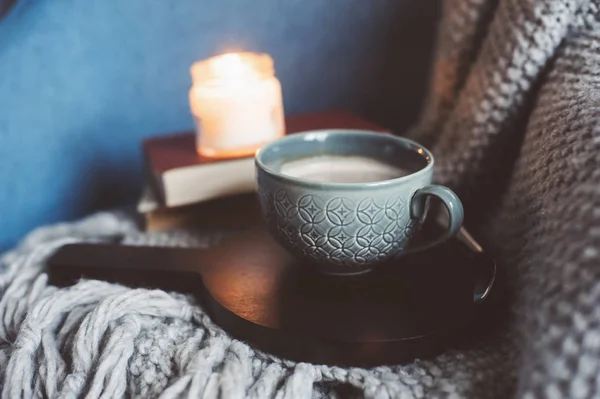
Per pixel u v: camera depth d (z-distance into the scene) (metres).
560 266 0.40
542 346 0.39
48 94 0.64
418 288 0.48
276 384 0.44
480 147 0.55
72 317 0.48
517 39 0.53
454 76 0.62
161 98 0.69
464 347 0.46
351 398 0.44
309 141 0.53
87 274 0.52
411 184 0.46
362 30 0.72
